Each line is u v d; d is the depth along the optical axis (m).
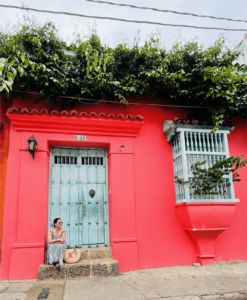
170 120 6.17
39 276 4.84
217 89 6.09
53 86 5.52
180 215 5.95
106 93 6.21
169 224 6.02
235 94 6.43
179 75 5.86
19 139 5.55
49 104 6.05
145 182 6.12
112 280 4.82
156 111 6.67
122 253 5.52
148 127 6.48
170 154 6.45
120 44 6.16
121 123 5.95
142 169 6.18
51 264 4.94
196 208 5.57
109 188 6.06
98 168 6.28
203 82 6.13
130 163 6.06
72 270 4.95
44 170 5.50
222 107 6.24
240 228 6.34
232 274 5.16
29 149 5.24
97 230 5.92
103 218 6.03
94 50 5.88
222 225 5.66
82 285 4.54
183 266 5.78
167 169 6.34
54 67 5.58
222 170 6.03
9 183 5.33
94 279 4.88
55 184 5.91
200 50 6.31
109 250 5.56
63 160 6.12
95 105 6.35
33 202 5.31
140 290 4.31
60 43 5.78
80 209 5.93
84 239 5.80
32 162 5.48
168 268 5.64
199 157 6.05
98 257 5.48
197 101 6.40
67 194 5.94
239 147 6.91
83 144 6.06
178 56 6.31
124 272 5.36
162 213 6.04
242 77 6.33
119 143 6.09
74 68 5.82
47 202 5.63
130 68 6.30
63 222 5.77
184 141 5.94
